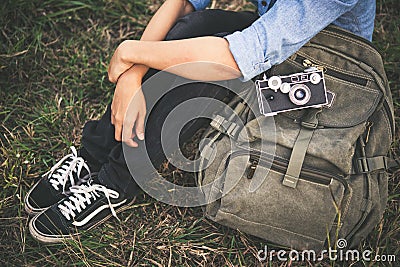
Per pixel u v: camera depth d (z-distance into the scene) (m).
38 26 2.02
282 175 1.40
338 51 1.44
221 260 1.54
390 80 1.89
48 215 1.53
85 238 1.55
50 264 1.51
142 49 1.38
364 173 1.45
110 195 1.55
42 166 1.71
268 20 1.31
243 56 1.31
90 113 1.84
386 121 1.48
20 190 1.63
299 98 1.40
